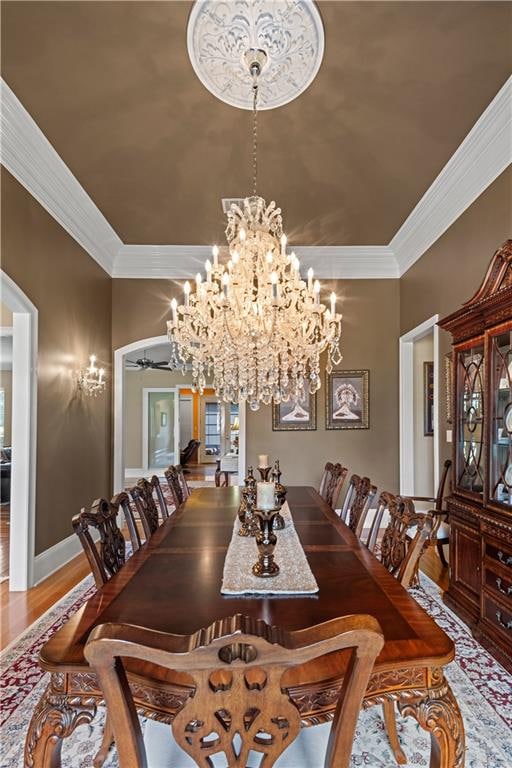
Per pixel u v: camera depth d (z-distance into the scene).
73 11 1.97
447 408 3.73
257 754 1.10
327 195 3.61
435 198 3.55
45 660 1.02
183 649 0.69
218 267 2.93
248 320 2.88
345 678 0.77
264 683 0.71
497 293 2.21
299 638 0.72
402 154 3.04
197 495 3.09
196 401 12.48
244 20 2.04
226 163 3.15
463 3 1.93
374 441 5.00
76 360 3.93
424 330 4.24
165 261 4.86
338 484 2.81
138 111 2.62
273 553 1.70
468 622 2.48
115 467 4.82
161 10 1.97
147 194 3.61
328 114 2.63
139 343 4.91
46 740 1.01
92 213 3.90
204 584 1.46
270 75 2.32
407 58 2.23
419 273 4.35
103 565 1.59
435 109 2.59
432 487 5.02
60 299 3.60
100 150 3.00
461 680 1.99
